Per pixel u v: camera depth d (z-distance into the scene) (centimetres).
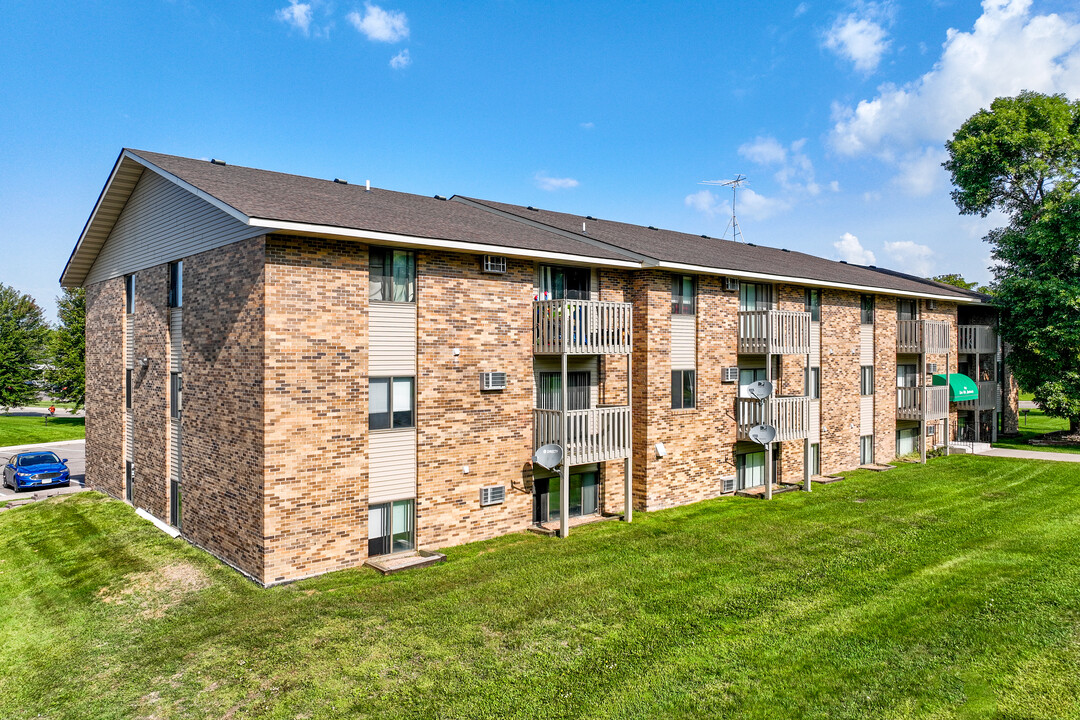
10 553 1619
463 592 1218
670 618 1094
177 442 1694
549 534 1627
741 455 2183
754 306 2222
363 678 908
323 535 1334
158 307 1755
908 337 2773
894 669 912
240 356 1340
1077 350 3005
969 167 3472
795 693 853
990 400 3297
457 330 1524
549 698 848
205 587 1281
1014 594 1176
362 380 1380
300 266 1294
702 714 810
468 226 1664
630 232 2402
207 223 1487
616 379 1877
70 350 5119
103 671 966
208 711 842
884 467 2611
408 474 1464
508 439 1627
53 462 2653
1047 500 1962
